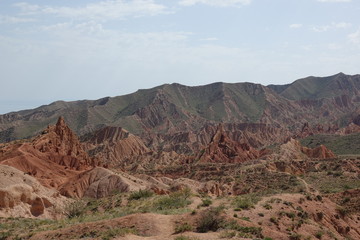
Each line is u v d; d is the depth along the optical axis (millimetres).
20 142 157125
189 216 44938
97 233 41344
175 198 62844
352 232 63406
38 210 81062
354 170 133750
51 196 93938
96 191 120812
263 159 175875
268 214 53594
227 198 64938
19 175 93438
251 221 50656
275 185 111125
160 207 58000
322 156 187875
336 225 62156
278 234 43281
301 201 63344
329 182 115375
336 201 78375
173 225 43250
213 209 46531
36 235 44031
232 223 43469
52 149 157000
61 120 172125
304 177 126125
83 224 45219
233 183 120250
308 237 46125
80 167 150500
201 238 37844
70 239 40844
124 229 40469
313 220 58562
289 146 196625
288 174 122688
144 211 54281
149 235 40312
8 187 77625
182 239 36875
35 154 144000
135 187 121188
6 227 55375
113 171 139375
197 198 65500
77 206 77500
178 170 181375
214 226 42375
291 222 52344
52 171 138000
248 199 60938
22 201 79812
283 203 59438
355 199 78062
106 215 57375
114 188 119938
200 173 163750
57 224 53688
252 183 117250
